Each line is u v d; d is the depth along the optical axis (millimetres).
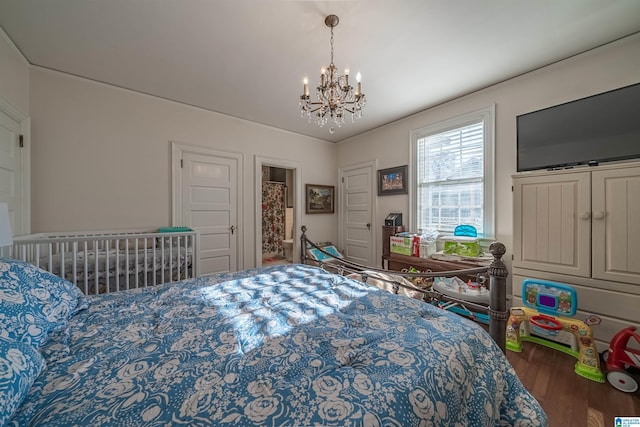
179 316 1071
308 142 4375
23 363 611
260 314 1077
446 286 2443
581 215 1771
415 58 2164
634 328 1558
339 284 1533
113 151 2658
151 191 2887
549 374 1628
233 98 2955
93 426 500
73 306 1093
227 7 1610
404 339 857
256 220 3742
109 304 1200
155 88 2713
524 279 2008
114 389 611
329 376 665
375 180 3984
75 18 1700
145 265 2148
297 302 1223
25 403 558
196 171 3219
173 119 3029
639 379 1507
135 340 864
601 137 1867
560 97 2201
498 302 1210
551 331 1947
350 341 844
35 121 2264
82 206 2500
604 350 1686
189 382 640
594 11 1646
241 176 3592
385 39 1926
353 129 4059
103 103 2598
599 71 2012
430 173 3287
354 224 4398
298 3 1581
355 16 1688
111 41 1948
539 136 2184
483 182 2736
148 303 1218
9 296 825
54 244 2312
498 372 950
